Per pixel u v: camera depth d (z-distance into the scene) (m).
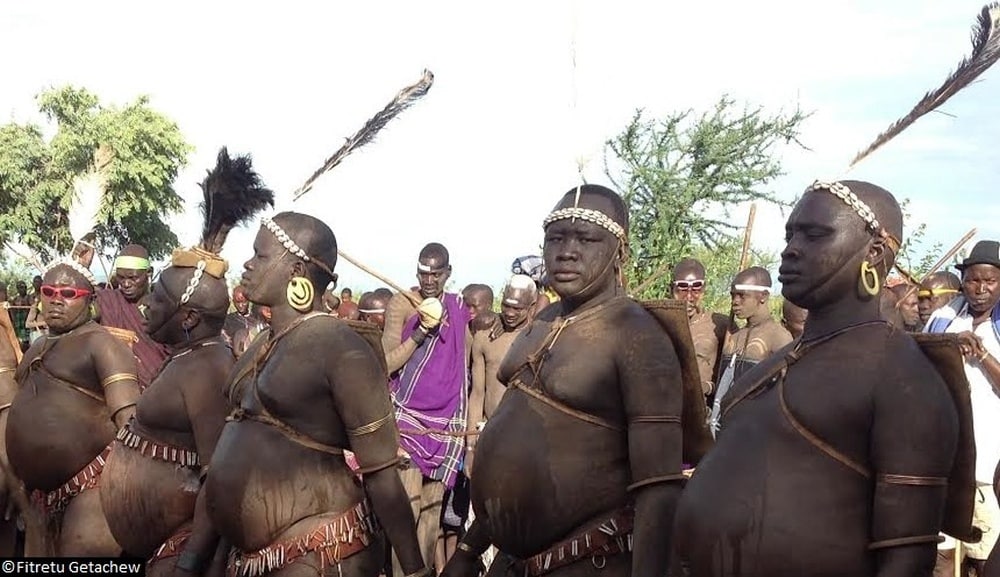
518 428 3.69
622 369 3.57
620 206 3.86
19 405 5.64
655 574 3.43
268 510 4.03
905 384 2.80
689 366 3.71
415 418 7.07
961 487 3.01
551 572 3.65
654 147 11.38
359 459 4.05
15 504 6.32
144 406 4.90
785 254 3.10
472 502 3.88
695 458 3.91
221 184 5.13
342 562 4.07
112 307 7.16
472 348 7.97
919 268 10.14
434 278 7.38
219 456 4.16
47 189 15.53
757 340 6.94
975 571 6.06
